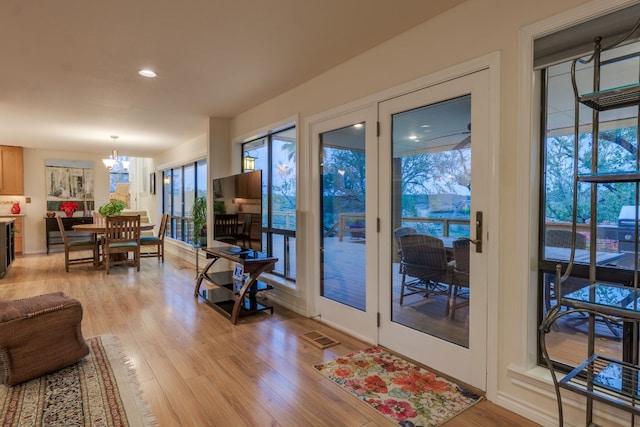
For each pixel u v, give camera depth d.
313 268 3.45
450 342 2.30
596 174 1.43
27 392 2.11
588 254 1.77
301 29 2.43
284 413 1.93
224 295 4.06
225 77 3.34
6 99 3.95
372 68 2.75
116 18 2.26
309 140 3.44
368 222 2.84
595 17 1.60
